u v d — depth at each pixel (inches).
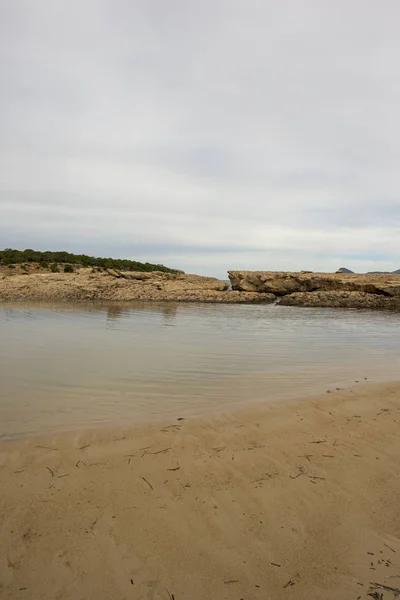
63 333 466.3
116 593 86.2
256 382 258.1
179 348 380.5
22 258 1619.1
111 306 906.1
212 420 187.0
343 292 1035.9
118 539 102.3
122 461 143.3
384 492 126.7
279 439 165.9
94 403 210.7
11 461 141.5
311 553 99.5
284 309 939.3
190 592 87.0
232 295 1187.9
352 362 325.1
